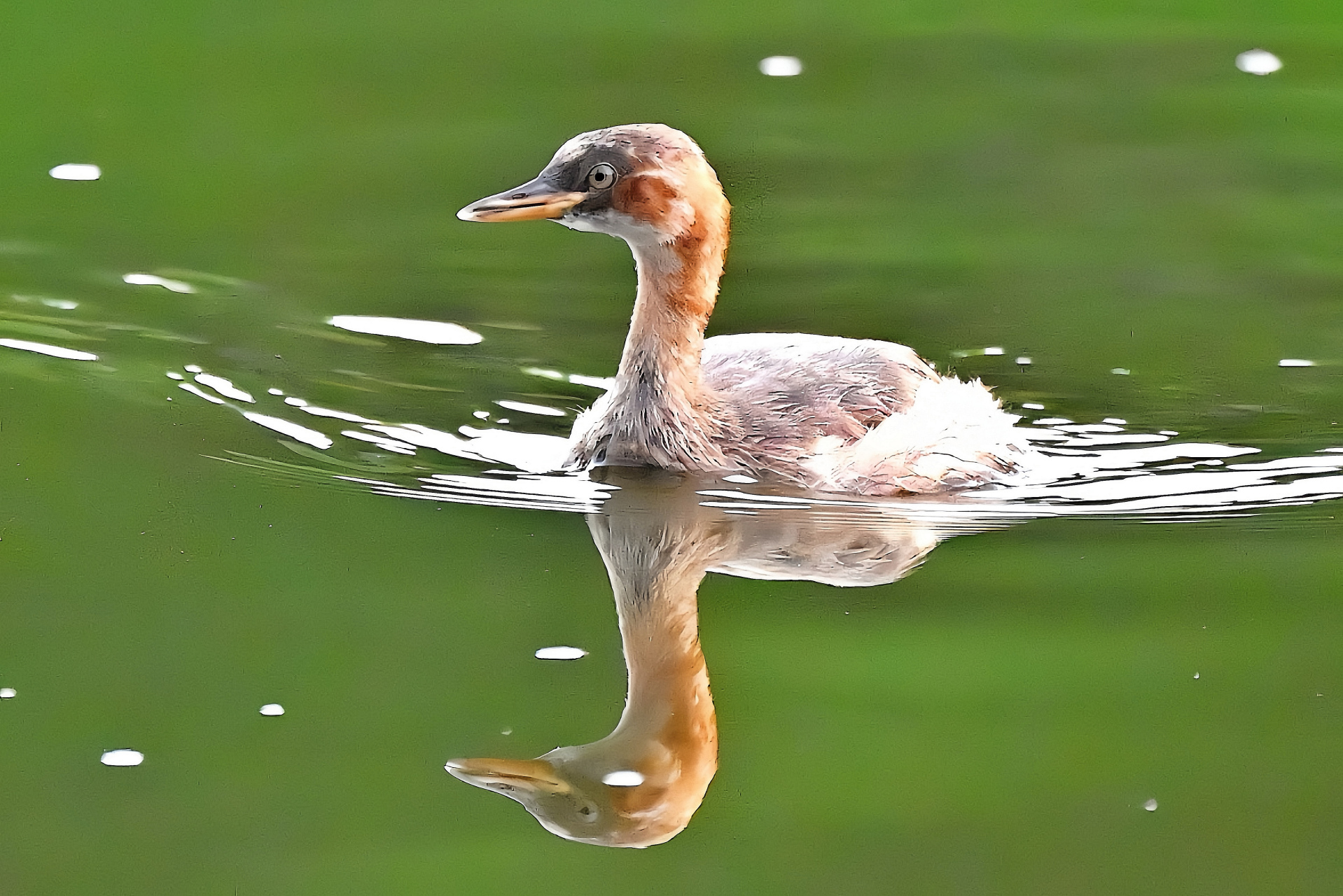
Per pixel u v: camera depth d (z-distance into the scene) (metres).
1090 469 11.77
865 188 15.91
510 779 8.36
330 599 9.61
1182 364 13.45
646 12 19.06
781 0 19.28
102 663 8.92
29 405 11.85
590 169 11.45
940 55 18.30
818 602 9.81
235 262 14.49
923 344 13.67
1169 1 19.30
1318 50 18.44
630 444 11.66
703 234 11.53
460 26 18.62
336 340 13.40
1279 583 9.89
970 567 10.20
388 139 16.30
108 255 14.41
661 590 9.91
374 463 11.42
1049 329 14.02
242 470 11.10
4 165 15.76
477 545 10.30
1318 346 13.76
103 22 18.47
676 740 8.74
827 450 11.48
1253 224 15.40
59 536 10.11
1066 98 17.45
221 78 17.41
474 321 13.90
